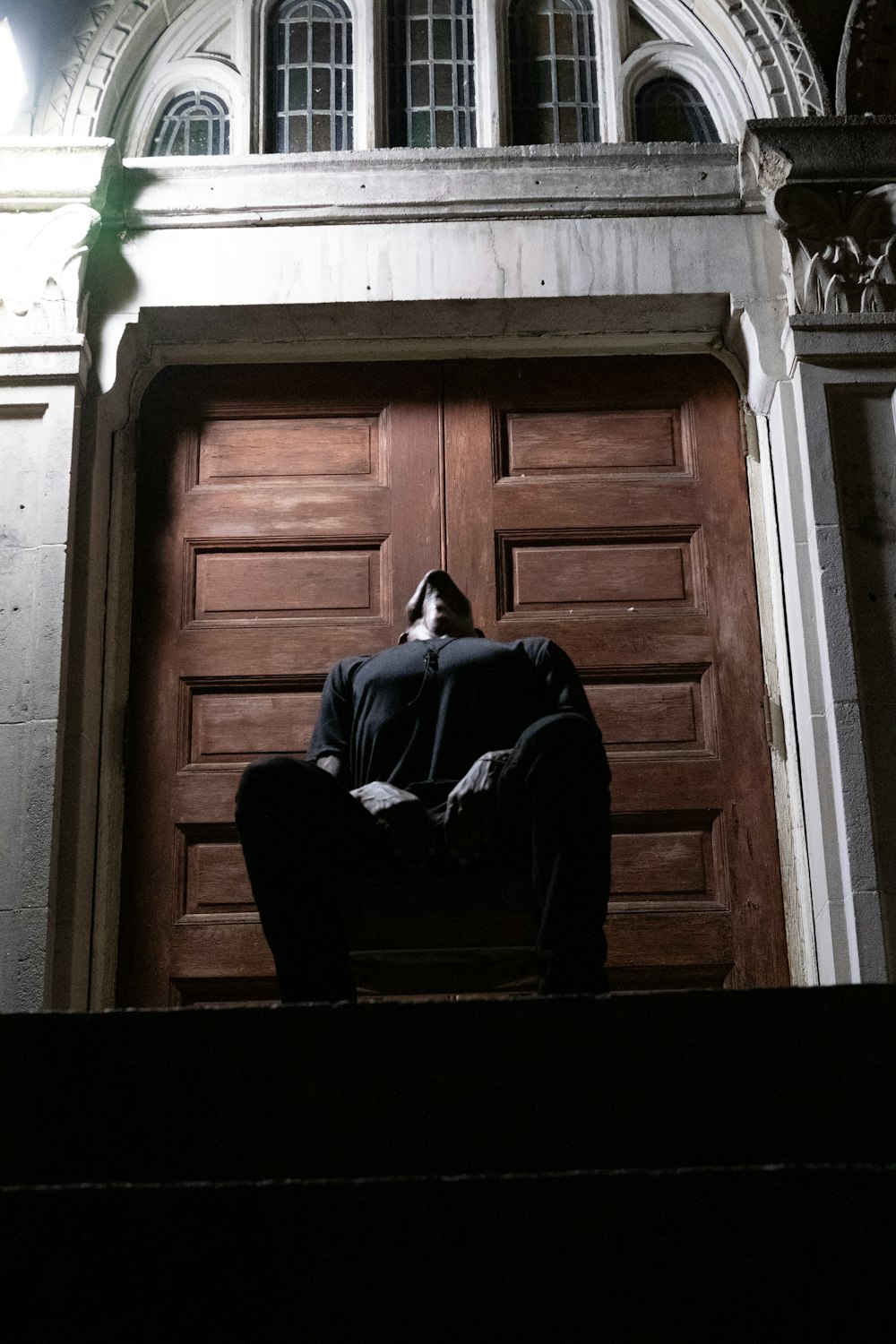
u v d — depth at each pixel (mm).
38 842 4270
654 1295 1965
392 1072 2330
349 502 4914
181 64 5352
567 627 4770
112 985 4445
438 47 5398
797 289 4844
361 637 4773
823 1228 1999
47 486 4621
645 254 4969
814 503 4605
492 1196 2016
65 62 5246
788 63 5266
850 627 4477
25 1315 1946
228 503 4922
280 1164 2275
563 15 5449
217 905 4527
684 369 5082
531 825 2967
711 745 4664
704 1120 2309
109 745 4625
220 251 4969
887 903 4199
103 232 4984
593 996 2377
